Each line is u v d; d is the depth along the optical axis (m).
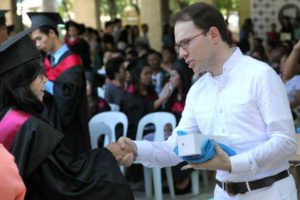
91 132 5.90
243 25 17.31
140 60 7.25
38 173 2.35
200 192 6.24
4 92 2.39
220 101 2.51
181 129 2.71
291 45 10.29
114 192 2.42
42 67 2.48
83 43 11.14
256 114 2.44
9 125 2.35
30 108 2.43
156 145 2.73
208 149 2.30
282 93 2.40
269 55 11.23
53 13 5.20
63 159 2.39
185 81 6.41
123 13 26.27
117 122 5.93
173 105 6.43
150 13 19.34
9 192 1.87
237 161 2.33
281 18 18.05
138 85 6.40
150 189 6.13
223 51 2.49
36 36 5.11
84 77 5.30
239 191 2.53
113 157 2.52
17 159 2.29
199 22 2.42
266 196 2.49
